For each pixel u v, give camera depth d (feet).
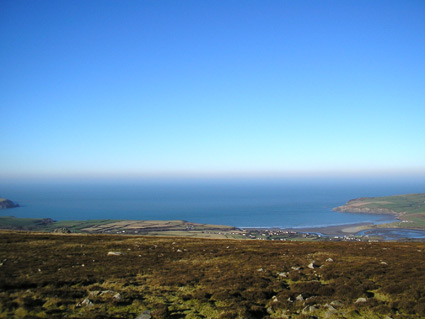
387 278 78.59
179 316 52.24
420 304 55.93
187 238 190.70
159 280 76.18
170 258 110.52
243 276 80.69
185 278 77.92
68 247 124.26
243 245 156.35
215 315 53.16
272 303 59.52
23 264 86.74
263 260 109.40
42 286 65.51
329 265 97.71
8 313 47.60
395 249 146.00
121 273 82.12
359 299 61.05
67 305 55.01
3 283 63.16
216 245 154.40
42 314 48.47
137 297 61.52
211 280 77.25
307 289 69.51
